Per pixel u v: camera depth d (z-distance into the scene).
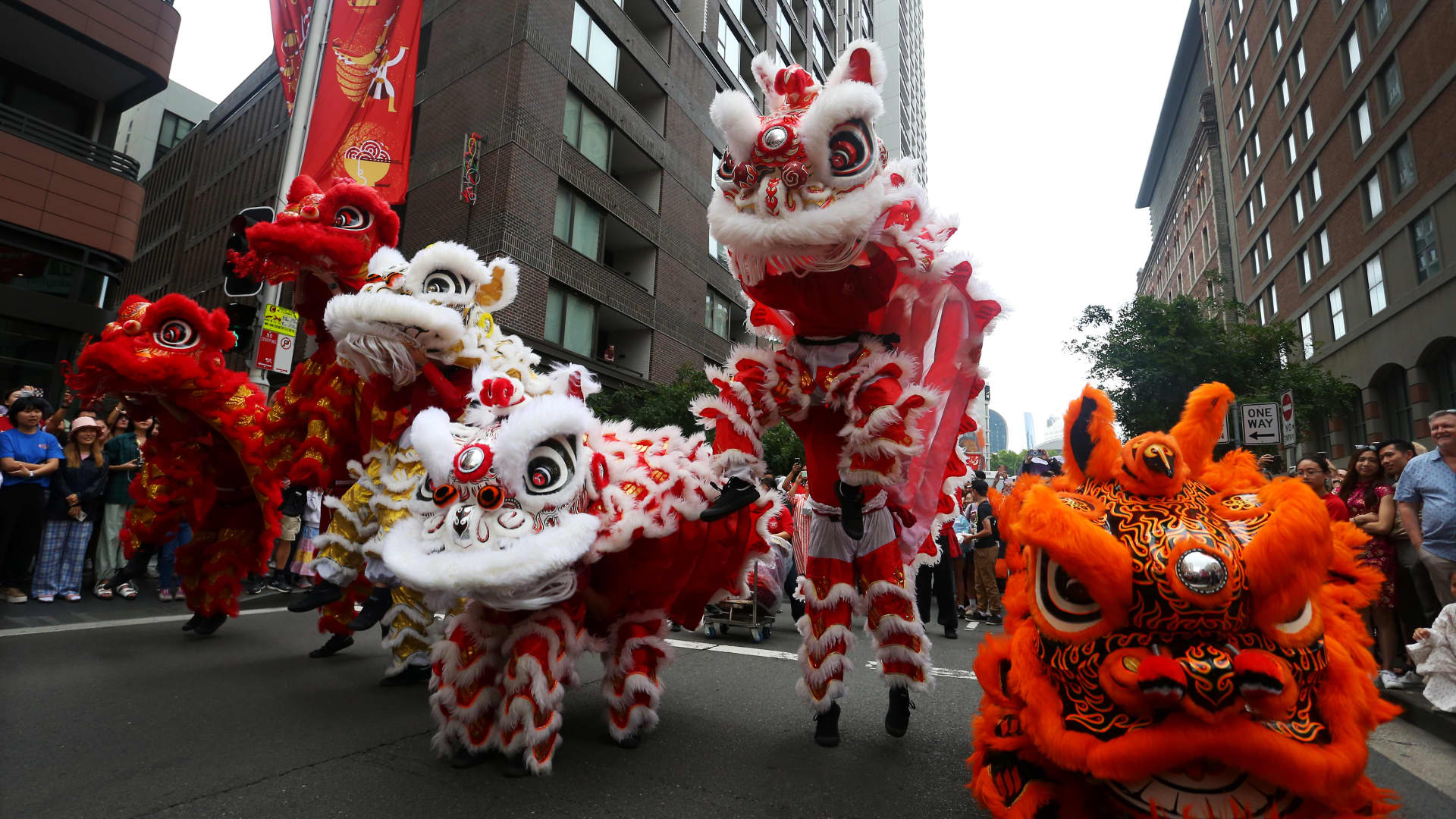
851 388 3.14
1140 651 1.71
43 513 6.29
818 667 3.29
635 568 3.13
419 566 2.49
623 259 21.73
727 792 2.71
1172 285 49.59
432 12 18.78
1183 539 1.76
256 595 7.52
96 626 5.42
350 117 9.83
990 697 2.18
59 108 15.20
